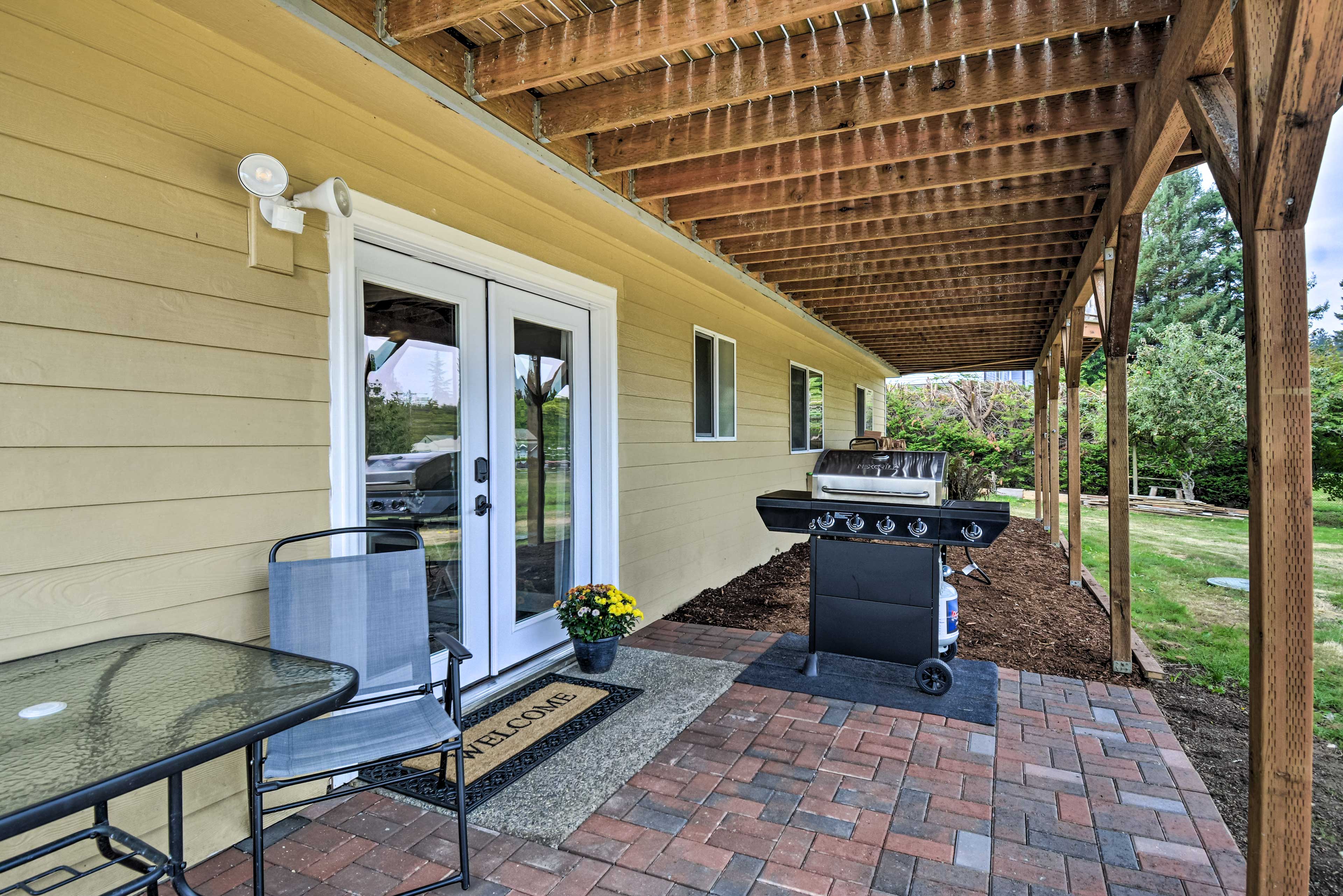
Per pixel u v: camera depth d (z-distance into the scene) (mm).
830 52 2359
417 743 1855
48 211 1679
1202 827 2160
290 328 2270
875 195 3574
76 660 1625
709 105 2559
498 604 3344
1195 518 11672
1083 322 5480
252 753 1642
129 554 1850
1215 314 21375
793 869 1949
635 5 2180
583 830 2146
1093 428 16344
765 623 4723
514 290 3426
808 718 2984
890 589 3303
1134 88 2777
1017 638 4273
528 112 2809
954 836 2105
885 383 16984
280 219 2168
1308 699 1490
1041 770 2529
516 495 3484
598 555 4129
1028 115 2895
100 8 1773
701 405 5688
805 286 6188
